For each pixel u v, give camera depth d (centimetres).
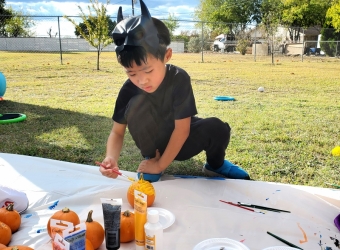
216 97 564
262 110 474
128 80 202
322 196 191
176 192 189
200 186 197
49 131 357
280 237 151
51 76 830
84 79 786
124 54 151
